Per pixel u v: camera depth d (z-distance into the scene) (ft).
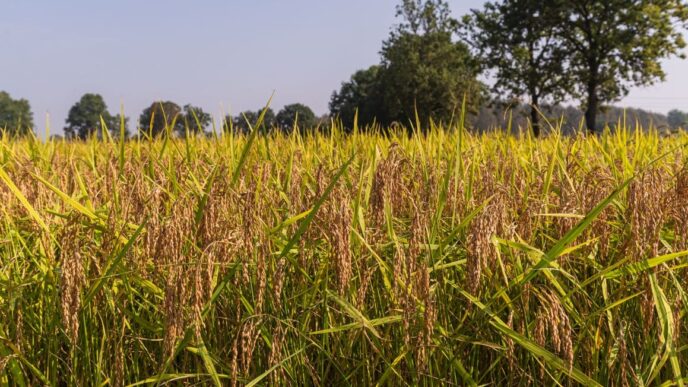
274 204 14.01
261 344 11.69
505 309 11.84
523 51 151.23
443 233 12.93
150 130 15.83
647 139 22.62
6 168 17.28
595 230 12.32
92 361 11.89
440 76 182.39
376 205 11.62
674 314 10.25
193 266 10.42
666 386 10.03
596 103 146.82
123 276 11.22
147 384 12.05
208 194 11.05
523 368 11.85
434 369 11.45
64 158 22.41
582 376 9.59
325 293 10.63
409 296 10.06
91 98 326.03
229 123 19.02
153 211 10.77
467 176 14.48
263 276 10.48
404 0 196.13
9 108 358.02
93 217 11.27
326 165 15.89
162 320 11.97
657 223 10.56
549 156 18.22
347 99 250.78
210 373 9.82
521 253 11.78
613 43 139.85
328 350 11.67
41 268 11.87
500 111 167.53
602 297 12.64
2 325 11.53
